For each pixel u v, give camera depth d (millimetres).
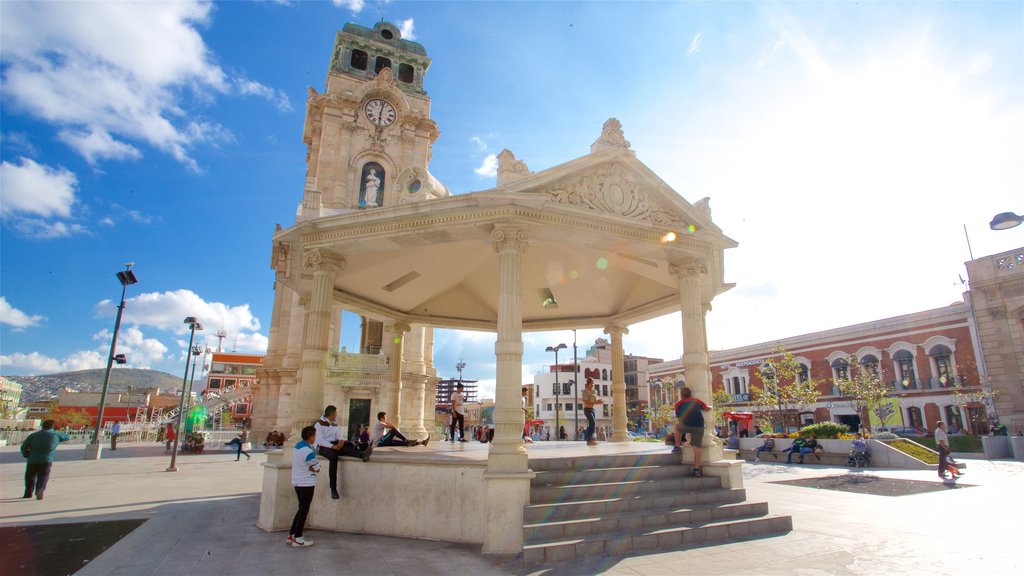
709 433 10719
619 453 11172
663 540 7945
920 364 38344
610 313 17828
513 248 9648
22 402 109750
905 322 39344
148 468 21125
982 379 33438
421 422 37688
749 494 13859
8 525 9562
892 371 40031
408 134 43031
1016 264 32500
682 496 9125
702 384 11102
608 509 8508
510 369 9016
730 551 7660
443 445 14984
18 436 41625
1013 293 32500
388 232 10438
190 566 6973
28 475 12633
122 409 77688
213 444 38031
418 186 11719
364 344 38562
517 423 8734
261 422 37656
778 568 6816
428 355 41281
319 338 10680
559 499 8641
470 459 8984
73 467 21484
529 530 7672
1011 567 6844
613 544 7617
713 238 11820
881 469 20859
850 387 34438
